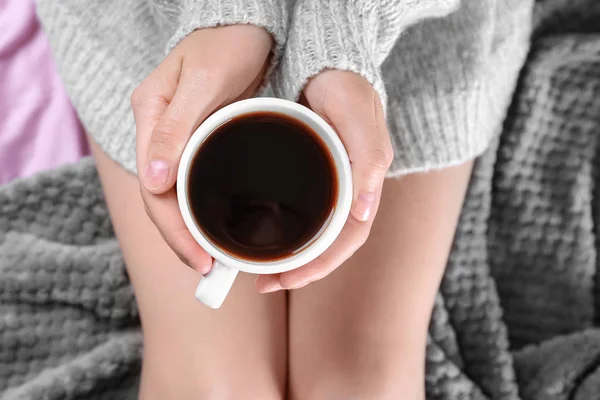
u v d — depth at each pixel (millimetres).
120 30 780
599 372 826
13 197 885
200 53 594
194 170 556
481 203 891
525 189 906
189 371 744
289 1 671
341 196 552
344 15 626
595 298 897
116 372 831
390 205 759
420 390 769
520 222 903
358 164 557
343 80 582
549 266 896
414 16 699
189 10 635
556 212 898
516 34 833
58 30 805
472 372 862
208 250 548
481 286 876
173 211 576
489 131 815
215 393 742
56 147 946
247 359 753
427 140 759
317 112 597
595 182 911
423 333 773
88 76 782
